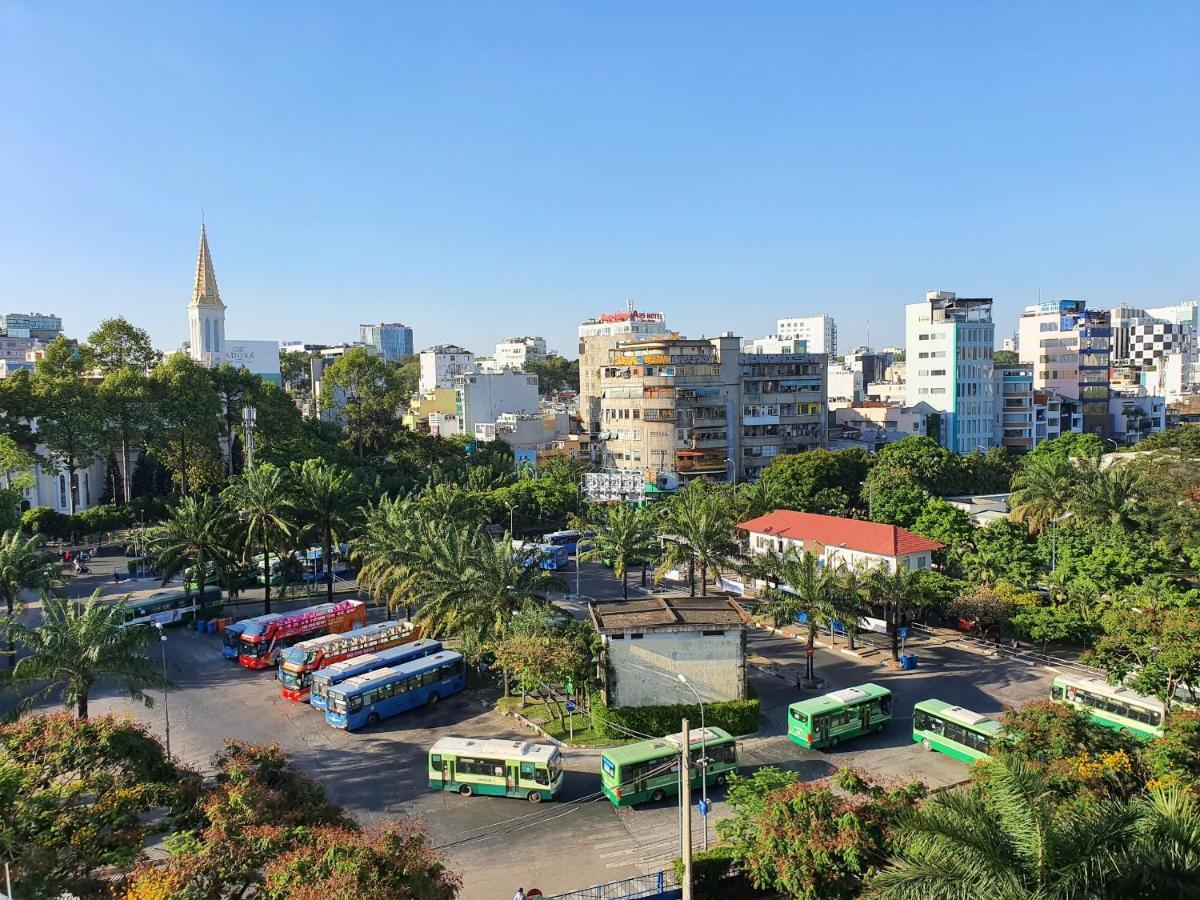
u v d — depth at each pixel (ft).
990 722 128.57
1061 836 59.72
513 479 368.48
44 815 80.12
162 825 88.94
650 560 211.41
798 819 85.46
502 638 149.38
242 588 231.09
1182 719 95.50
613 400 408.26
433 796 122.93
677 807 119.34
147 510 307.58
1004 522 221.66
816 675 167.22
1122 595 174.70
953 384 460.55
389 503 232.32
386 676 150.82
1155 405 526.16
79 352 354.33
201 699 160.25
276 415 357.20
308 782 96.32
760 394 417.90
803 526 229.86
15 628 124.57
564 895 91.76
